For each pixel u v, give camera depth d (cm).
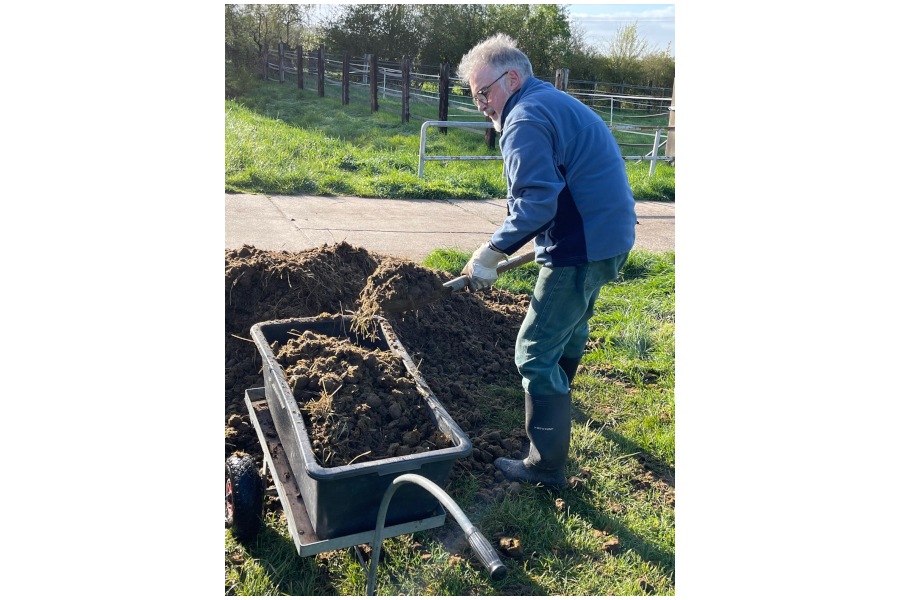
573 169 319
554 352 348
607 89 2936
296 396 310
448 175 1181
